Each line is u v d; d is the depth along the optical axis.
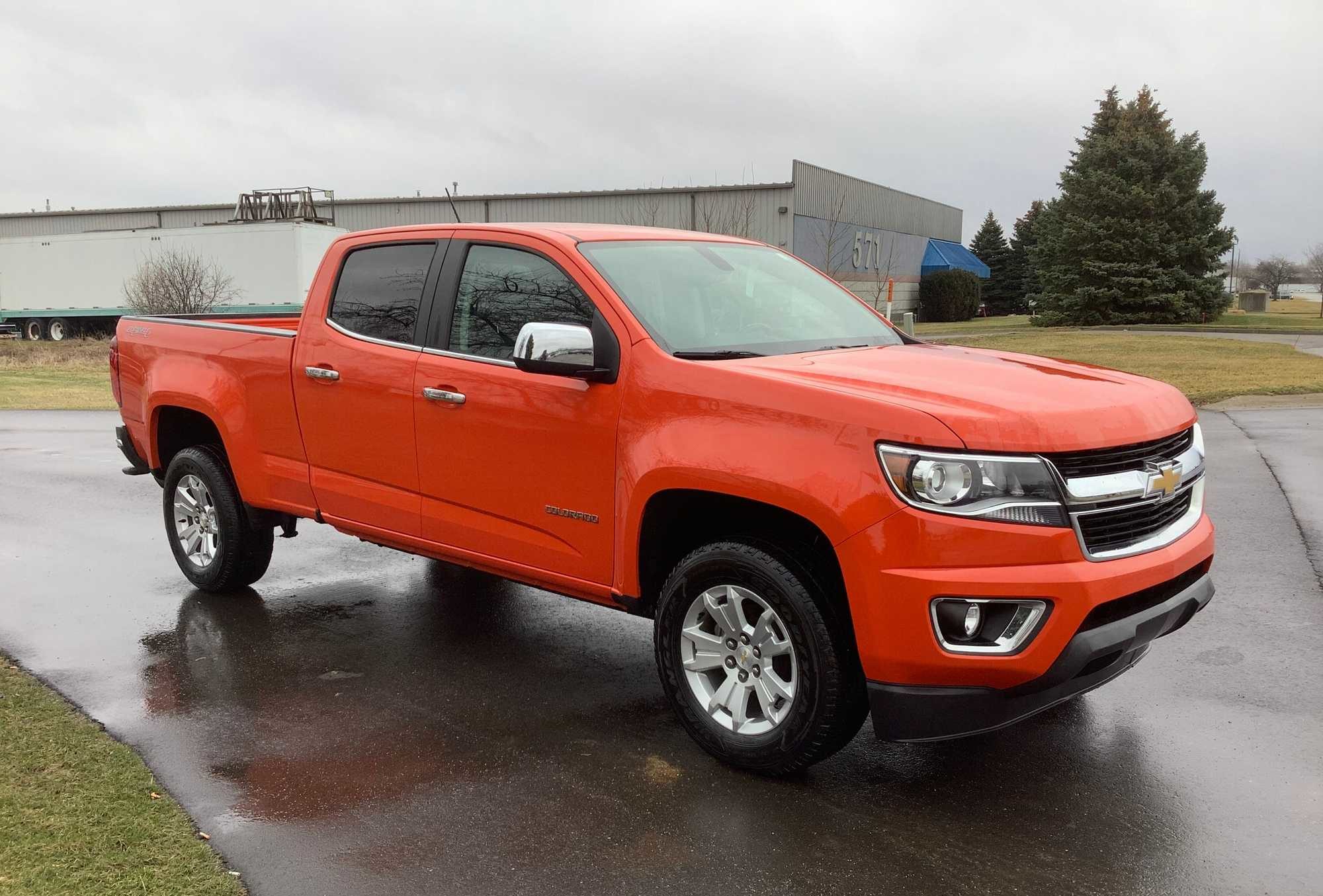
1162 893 3.04
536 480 4.23
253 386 5.47
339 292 5.11
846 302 5.07
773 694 3.68
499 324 4.45
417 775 3.81
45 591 6.20
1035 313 50.25
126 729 4.21
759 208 44.56
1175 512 3.77
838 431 3.37
